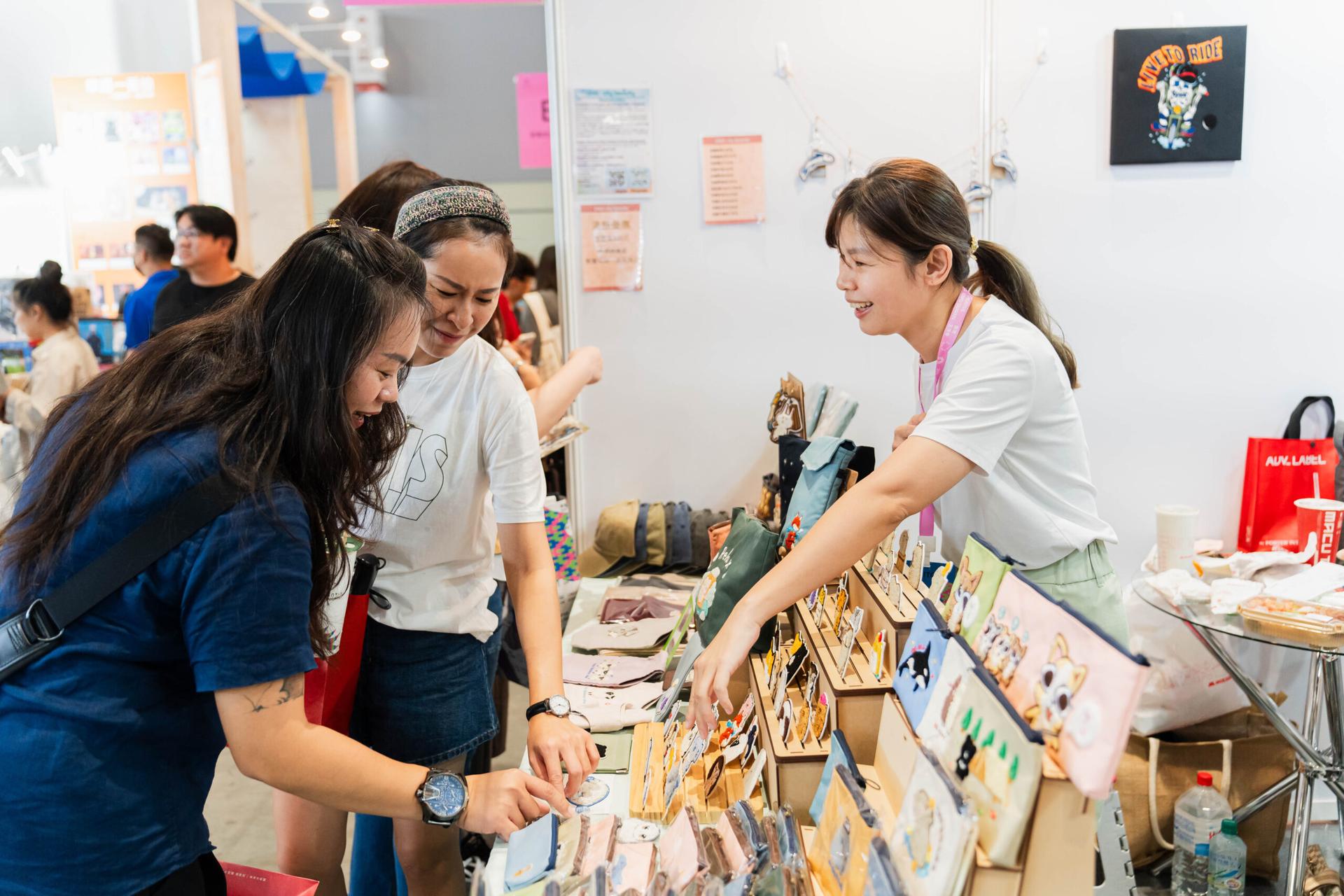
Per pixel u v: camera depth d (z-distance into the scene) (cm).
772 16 283
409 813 113
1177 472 293
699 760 145
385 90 954
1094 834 87
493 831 118
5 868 97
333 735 108
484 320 153
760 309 295
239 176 418
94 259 429
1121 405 292
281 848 175
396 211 170
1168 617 252
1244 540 282
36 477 102
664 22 284
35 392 408
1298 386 290
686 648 188
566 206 291
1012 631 104
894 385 297
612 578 300
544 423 224
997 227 288
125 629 97
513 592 164
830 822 110
